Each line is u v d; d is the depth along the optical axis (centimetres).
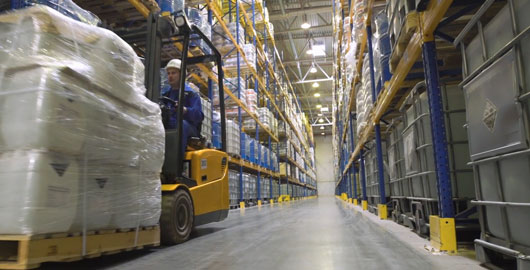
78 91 203
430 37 271
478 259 218
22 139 181
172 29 365
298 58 2283
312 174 3344
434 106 267
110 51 232
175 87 425
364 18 600
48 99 185
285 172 1827
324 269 211
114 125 233
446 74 394
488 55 192
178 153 352
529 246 167
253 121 1268
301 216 671
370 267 213
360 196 1134
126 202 244
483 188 211
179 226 333
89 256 211
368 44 582
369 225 470
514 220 177
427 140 323
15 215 176
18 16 198
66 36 203
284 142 1808
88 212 210
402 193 460
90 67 214
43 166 182
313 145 3688
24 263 172
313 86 2584
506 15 171
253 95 1170
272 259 245
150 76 333
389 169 537
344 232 396
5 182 181
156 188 285
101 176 222
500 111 178
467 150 296
